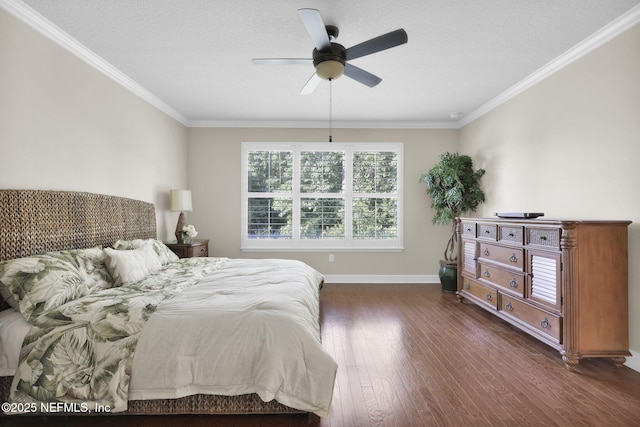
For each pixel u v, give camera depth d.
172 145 4.34
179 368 1.57
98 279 2.17
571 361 2.15
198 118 4.70
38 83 2.25
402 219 4.85
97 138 2.86
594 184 2.53
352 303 3.77
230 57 2.82
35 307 1.68
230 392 1.57
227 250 4.84
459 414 1.70
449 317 3.28
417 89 3.54
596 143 2.51
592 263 2.18
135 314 1.68
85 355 1.56
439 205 4.35
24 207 2.04
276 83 3.39
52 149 2.37
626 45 2.25
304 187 4.87
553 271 2.31
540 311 2.43
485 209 4.19
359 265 4.84
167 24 2.31
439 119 4.71
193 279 2.39
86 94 2.72
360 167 4.87
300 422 1.65
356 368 2.20
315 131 4.83
